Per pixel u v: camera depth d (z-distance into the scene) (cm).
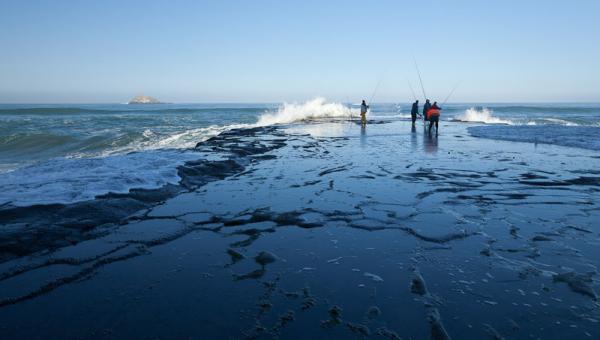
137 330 232
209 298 271
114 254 356
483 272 305
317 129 2002
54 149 1519
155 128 2259
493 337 218
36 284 297
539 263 321
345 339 218
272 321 239
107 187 594
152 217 475
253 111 5053
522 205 509
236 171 792
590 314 240
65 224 427
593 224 425
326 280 296
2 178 671
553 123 3034
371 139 1455
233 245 378
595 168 799
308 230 418
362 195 570
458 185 636
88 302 268
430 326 230
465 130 1984
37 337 227
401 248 360
